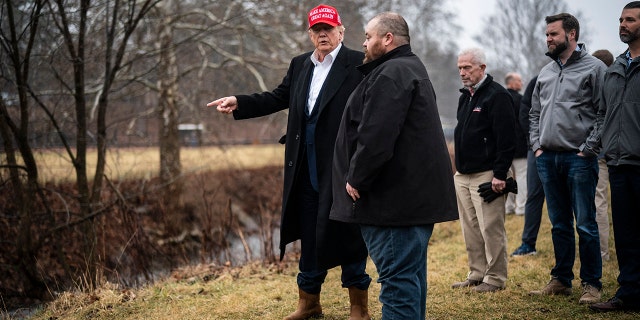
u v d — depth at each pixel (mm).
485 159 4301
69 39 7094
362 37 14547
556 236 4152
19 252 7242
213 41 12883
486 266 4566
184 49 11180
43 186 8258
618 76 3604
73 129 8641
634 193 3592
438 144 2889
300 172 3648
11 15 6465
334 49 3592
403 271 2861
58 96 8211
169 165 10633
